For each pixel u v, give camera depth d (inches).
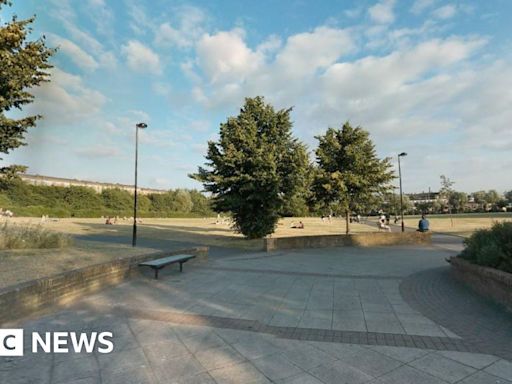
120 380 137.2
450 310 238.5
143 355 161.5
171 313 231.0
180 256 416.8
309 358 159.6
